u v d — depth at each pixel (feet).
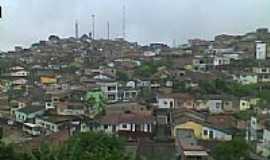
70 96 346.13
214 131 241.76
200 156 175.94
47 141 216.74
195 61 512.63
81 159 135.74
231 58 526.16
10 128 272.31
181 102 319.68
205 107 319.27
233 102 320.29
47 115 301.63
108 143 174.60
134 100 336.90
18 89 408.67
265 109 290.35
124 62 538.88
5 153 110.83
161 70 460.96
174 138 224.53
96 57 611.47
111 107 306.35
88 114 304.50
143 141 215.10
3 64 559.79
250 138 242.58
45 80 444.96
